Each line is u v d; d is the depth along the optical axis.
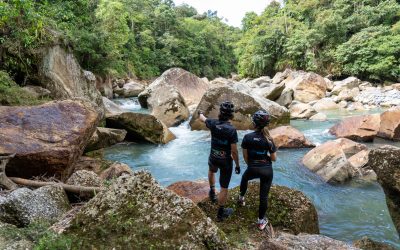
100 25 27.45
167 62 46.50
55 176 5.25
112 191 2.74
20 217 3.38
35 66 9.16
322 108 19.38
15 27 8.24
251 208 4.27
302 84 24.09
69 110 5.79
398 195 4.20
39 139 5.16
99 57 23.70
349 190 6.62
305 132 12.34
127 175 2.87
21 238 2.67
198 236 2.57
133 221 2.56
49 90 9.48
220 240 2.61
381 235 4.95
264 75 43.19
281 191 4.59
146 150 9.92
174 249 2.47
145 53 43.53
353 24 34.50
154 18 49.75
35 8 8.69
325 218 5.54
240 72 47.53
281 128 10.44
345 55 31.70
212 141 3.87
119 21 31.12
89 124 5.79
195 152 9.77
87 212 2.63
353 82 25.09
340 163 7.10
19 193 3.56
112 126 10.73
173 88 14.42
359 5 37.03
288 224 4.06
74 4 13.33
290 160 8.66
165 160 9.02
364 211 5.75
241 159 8.92
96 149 9.12
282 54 39.97
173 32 50.78
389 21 33.00
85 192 4.67
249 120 12.38
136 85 27.98
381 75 29.22
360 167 7.43
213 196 4.33
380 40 29.34
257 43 41.38
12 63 8.80
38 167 5.07
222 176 3.83
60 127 5.46
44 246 2.39
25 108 5.50
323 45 36.25
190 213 2.66
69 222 2.60
